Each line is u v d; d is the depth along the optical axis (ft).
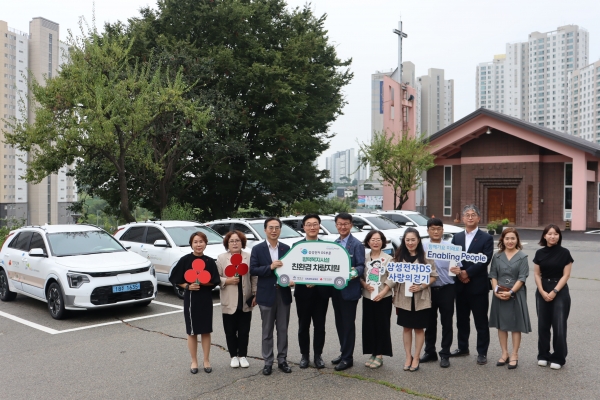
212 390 17.76
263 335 19.52
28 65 274.36
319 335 20.01
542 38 435.12
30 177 53.62
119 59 57.47
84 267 28.96
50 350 23.11
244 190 89.51
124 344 23.91
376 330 19.85
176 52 70.13
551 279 19.81
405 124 108.88
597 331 25.16
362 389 17.58
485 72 476.95
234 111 72.18
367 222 50.75
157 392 17.66
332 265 19.12
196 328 19.35
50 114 50.93
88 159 55.62
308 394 17.20
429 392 17.22
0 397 17.46
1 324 28.22
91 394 17.60
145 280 30.37
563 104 424.46
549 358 19.95
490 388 17.54
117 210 88.38
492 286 20.35
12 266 33.99
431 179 120.26
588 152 94.12
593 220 106.73
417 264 19.15
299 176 89.86
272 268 19.21
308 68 84.74
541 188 104.17
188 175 84.43
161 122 64.95
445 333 20.11
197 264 19.31
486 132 107.14
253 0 83.76
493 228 88.89
